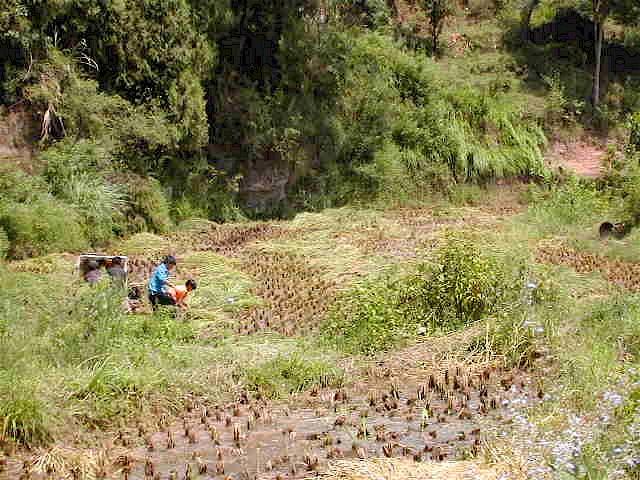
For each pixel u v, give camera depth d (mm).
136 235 15406
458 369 7641
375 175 20625
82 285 9883
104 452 5895
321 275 12484
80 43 16453
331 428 6352
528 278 9328
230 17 18906
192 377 7352
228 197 18531
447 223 17797
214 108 19000
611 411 5676
